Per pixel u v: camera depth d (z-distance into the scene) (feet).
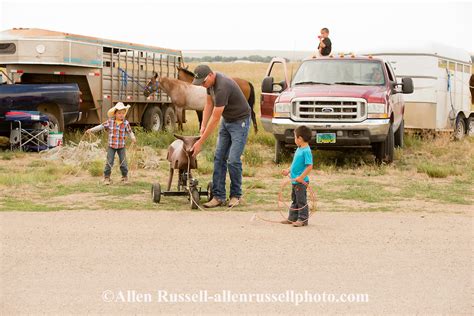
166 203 30.86
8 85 52.44
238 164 29.55
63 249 21.34
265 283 17.90
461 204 31.58
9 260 20.03
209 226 25.11
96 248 21.49
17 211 28.09
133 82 66.33
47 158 47.75
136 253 20.92
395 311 15.85
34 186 35.99
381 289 17.49
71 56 56.39
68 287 17.46
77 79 59.82
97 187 35.91
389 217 27.43
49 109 54.85
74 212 27.99
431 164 44.47
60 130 55.01
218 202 29.81
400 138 55.31
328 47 54.90
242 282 17.97
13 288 17.37
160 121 71.05
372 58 48.62
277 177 40.70
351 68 47.96
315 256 20.71
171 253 20.93
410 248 21.88
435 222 26.35
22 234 23.39
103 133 58.54
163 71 73.46
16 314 15.49
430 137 61.26
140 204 30.50
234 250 21.36
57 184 36.91
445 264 19.98
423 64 60.49
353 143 43.68
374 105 43.62
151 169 43.73
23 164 45.62
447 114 63.98
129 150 50.52
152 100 68.69
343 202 31.78
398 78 61.21
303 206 25.31
